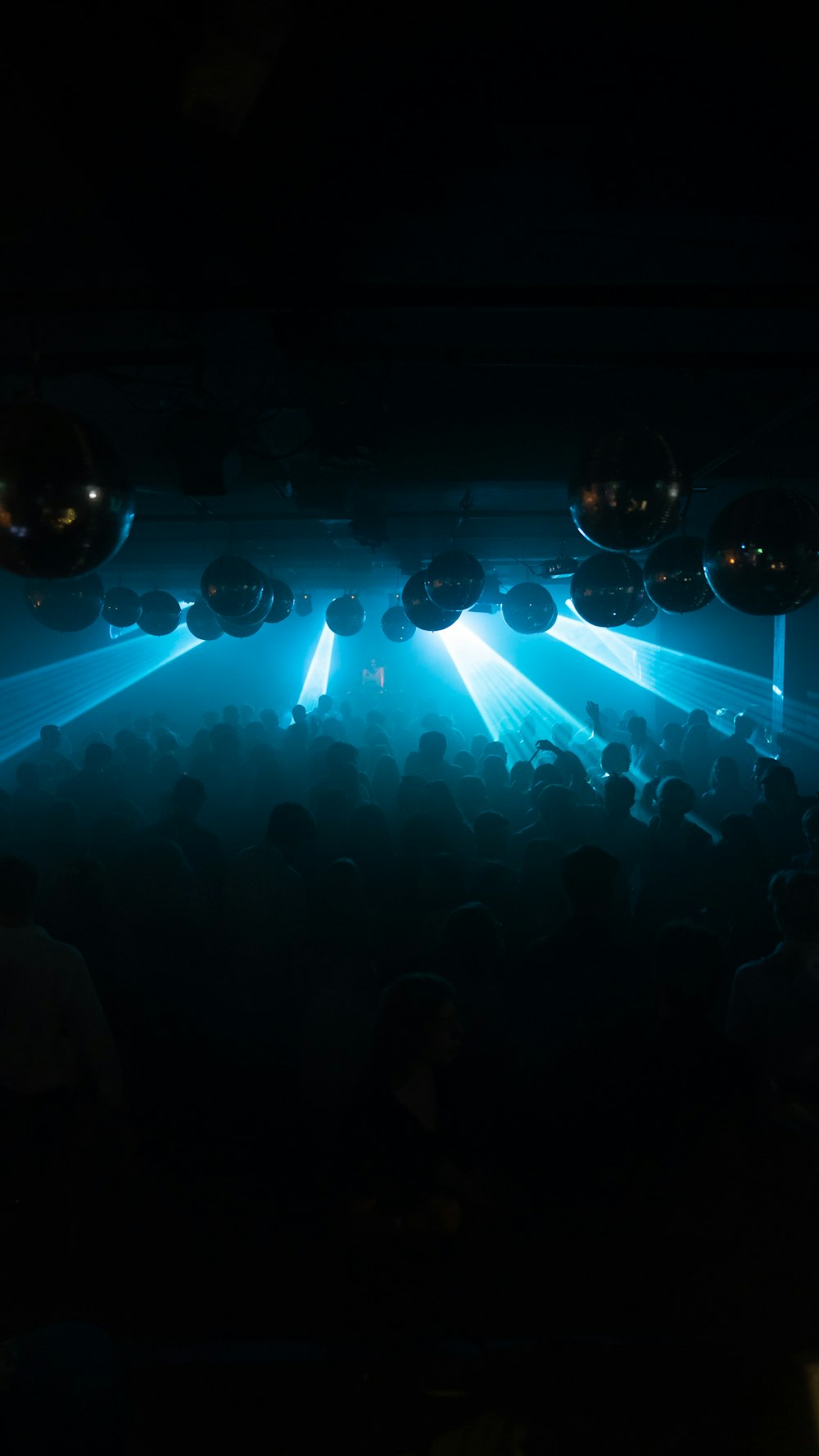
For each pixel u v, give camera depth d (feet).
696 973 7.11
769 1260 6.91
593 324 13.80
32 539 6.89
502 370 15.70
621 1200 7.22
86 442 6.88
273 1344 8.28
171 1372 7.98
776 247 11.23
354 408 13.29
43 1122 10.13
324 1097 11.03
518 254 11.35
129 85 6.11
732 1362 7.52
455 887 13.32
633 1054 7.37
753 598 10.64
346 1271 9.25
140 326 12.88
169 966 13.61
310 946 11.67
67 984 10.12
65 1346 5.49
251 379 14.33
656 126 8.70
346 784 22.41
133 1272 9.99
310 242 9.64
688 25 7.38
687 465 10.13
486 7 7.02
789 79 8.08
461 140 8.78
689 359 10.21
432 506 24.17
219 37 5.42
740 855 14.84
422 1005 7.80
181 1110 13.33
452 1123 8.09
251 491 22.91
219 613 20.13
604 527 9.94
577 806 18.89
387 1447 7.61
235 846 24.17
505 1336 8.24
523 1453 7.50
